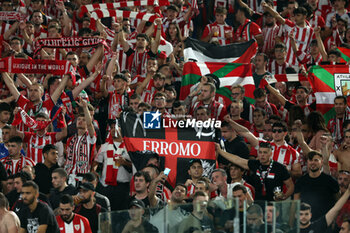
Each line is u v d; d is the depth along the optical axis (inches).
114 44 2121.1
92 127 1664.6
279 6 2591.0
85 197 1416.1
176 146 1551.4
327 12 2522.1
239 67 1839.3
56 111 1777.8
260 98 1905.8
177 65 2118.6
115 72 2060.8
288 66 2237.9
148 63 1964.8
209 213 876.6
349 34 2367.1
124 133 1552.7
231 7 2502.5
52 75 2001.7
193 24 2501.2
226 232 863.1
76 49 2220.7
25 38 2298.2
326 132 1708.9
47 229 1327.5
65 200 1344.7
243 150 1626.5
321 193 1461.6
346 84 1834.4
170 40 2279.8
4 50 2293.3
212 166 1544.0
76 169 1663.4
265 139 1734.7
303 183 1480.1
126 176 1643.7
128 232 946.1
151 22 2310.5
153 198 1449.3
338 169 1606.8
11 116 1857.8
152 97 1947.6
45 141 1724.9
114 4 2139.5
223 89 1831.9
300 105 1952.5
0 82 2100.1
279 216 908.0
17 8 2529.5
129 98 1920.5
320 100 1843.0
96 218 1427.2
